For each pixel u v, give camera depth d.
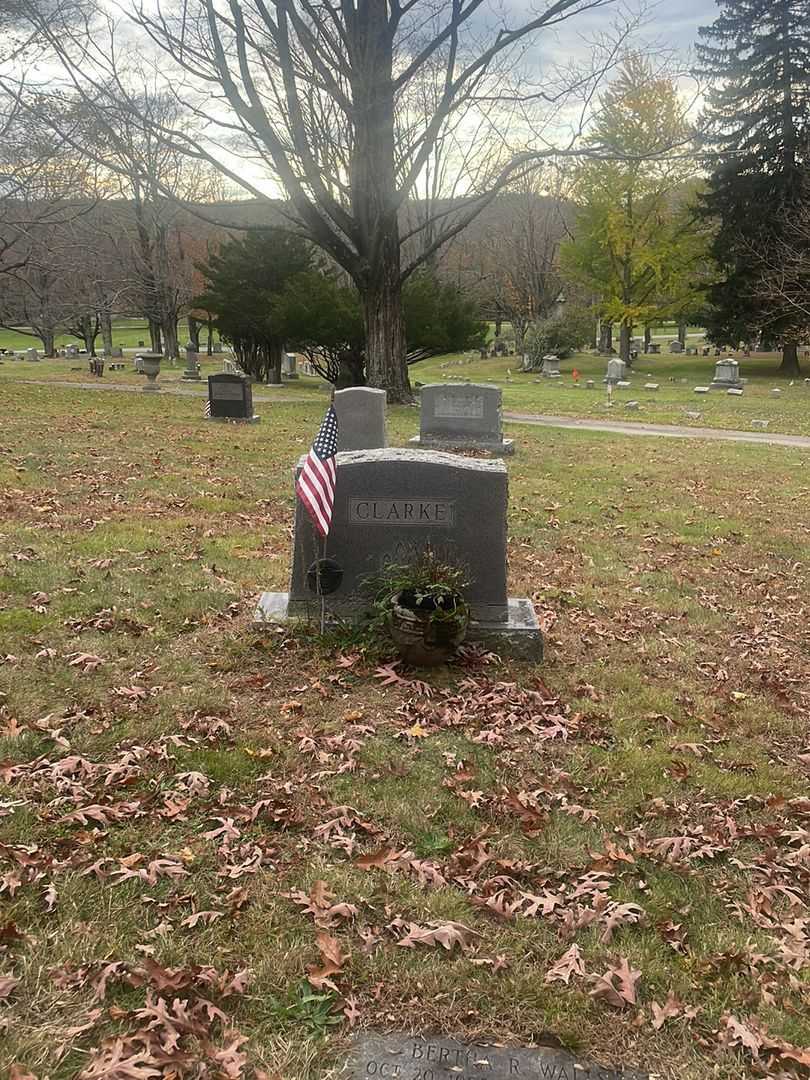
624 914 3.33
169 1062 2.54
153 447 14.27
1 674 4.93
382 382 23.91
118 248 43.81
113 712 4.64
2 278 39.25
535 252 56.84
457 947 3.12
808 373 46.81
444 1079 2.57
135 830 3.65
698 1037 2.79
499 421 17.05
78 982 2.81
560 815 4.05
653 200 46.53
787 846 3.97
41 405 20.45
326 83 18.72
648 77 40.38
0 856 3.37
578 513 11.14
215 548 8.09
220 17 16.70
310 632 5.78
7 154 24.61
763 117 42.09
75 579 6.66
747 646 6.64
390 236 22.80
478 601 5.88
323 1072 2.57
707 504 12.30
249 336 36.50
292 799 3.99
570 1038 2.75
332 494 5.42
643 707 5.31
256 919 3.18
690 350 60.81
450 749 4.57
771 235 41.50
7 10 19.86
